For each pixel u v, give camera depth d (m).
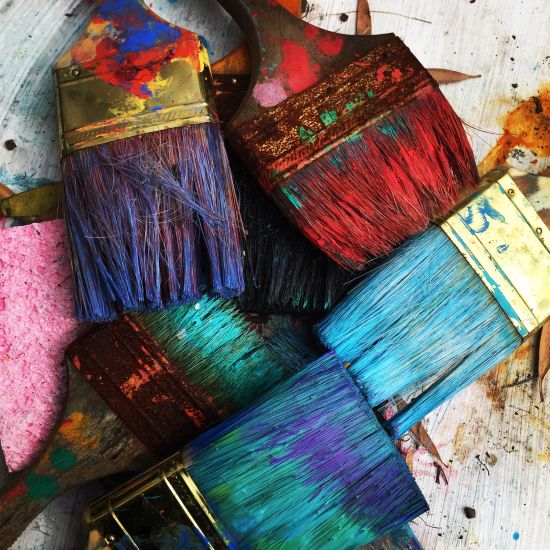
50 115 0.51
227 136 0.48
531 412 0.55
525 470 0.55
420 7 0.55
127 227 0.46
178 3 0.52
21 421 0.49
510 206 0.49
